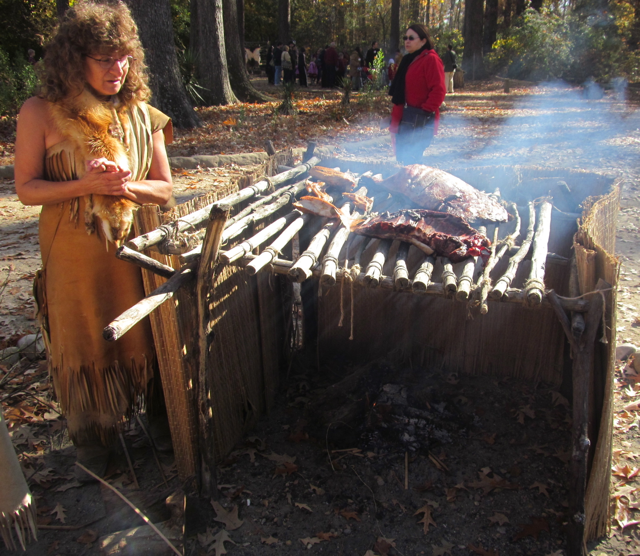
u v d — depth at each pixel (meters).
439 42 34.44
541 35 22.47
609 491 2.23
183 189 7.70
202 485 2.48
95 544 2.27
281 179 3.31
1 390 3.31
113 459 2.74
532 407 3.13
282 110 13.77
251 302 2.90
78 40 1.95
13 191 7.97
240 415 2.87
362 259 2.95
